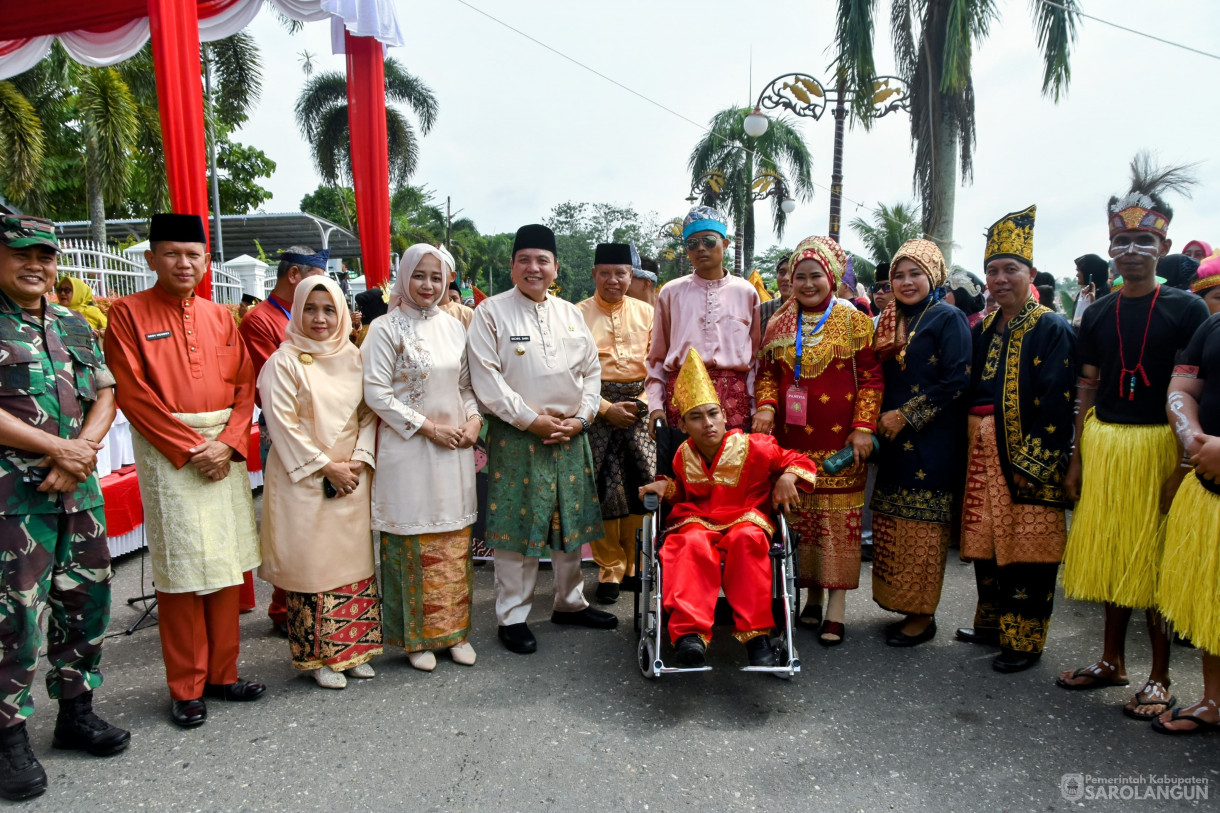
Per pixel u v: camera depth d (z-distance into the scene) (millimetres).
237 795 2664
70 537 2799
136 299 3117
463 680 3576
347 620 3516
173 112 5102
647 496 3535
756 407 4184
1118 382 3316
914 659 3822
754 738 3049
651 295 5695
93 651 2918
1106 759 2893
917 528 3869
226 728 3127
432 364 3604
